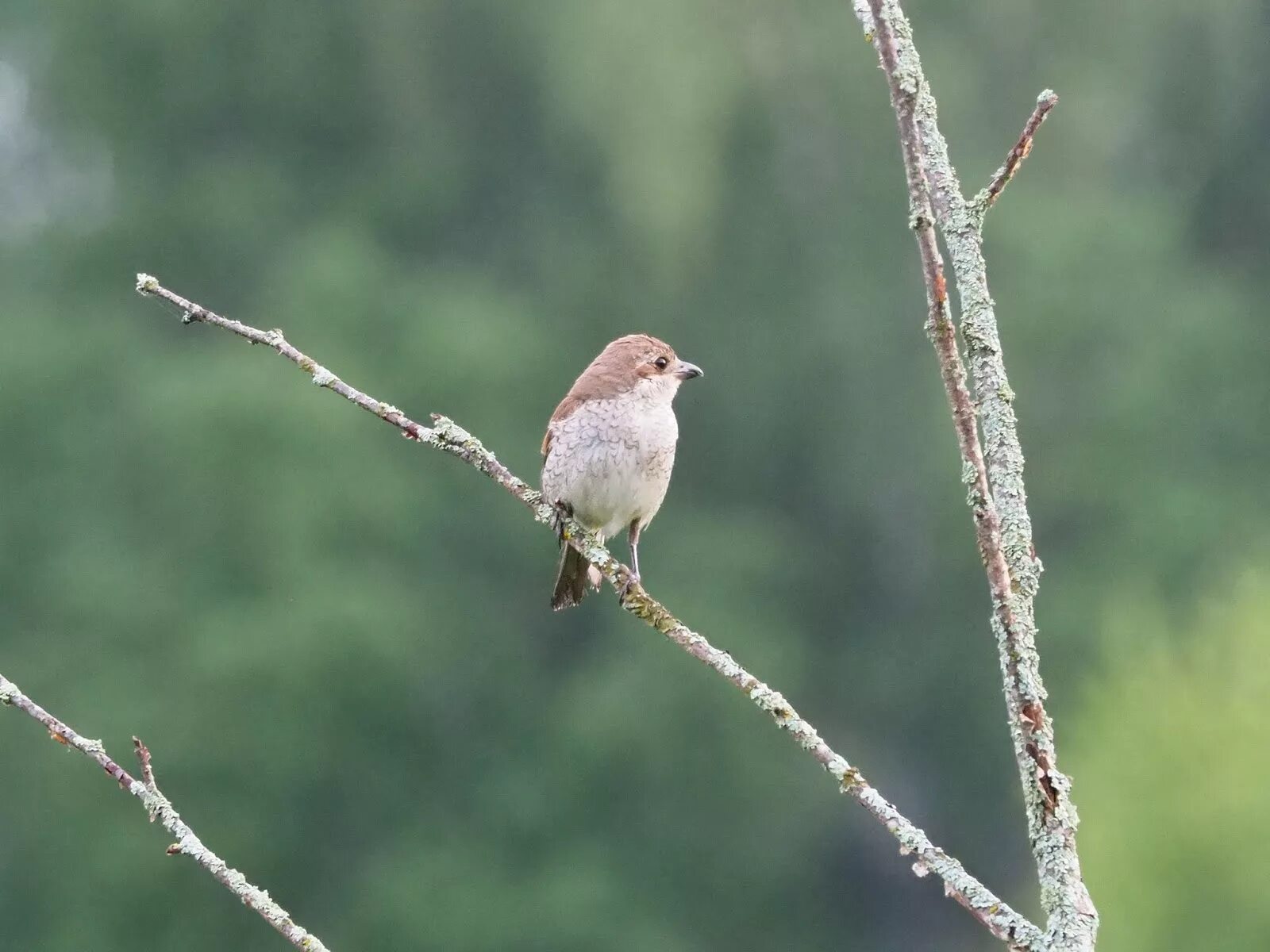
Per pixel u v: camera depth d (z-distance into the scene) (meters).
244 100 22.48
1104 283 21.05
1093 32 22.58
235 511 17.70
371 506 17.80
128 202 21.94
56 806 15.89
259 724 16.22
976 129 22.17
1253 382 20.88
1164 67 23.39
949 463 20.64
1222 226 23.56
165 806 3.68
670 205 20.88
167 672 16.67
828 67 21.78
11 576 18.08
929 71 21.72
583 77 21.16
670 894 17.53
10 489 18.52
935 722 20.12
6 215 23.11
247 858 15.80
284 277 20.23
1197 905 9.92
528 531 19.11
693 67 21.20
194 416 17.98
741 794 17.98
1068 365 21.02
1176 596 18.38
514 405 19.69
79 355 19.66
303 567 17.20
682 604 19.19
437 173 22.31
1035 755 3.22
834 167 22.06
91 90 22.39
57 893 15.53
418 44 22.22
